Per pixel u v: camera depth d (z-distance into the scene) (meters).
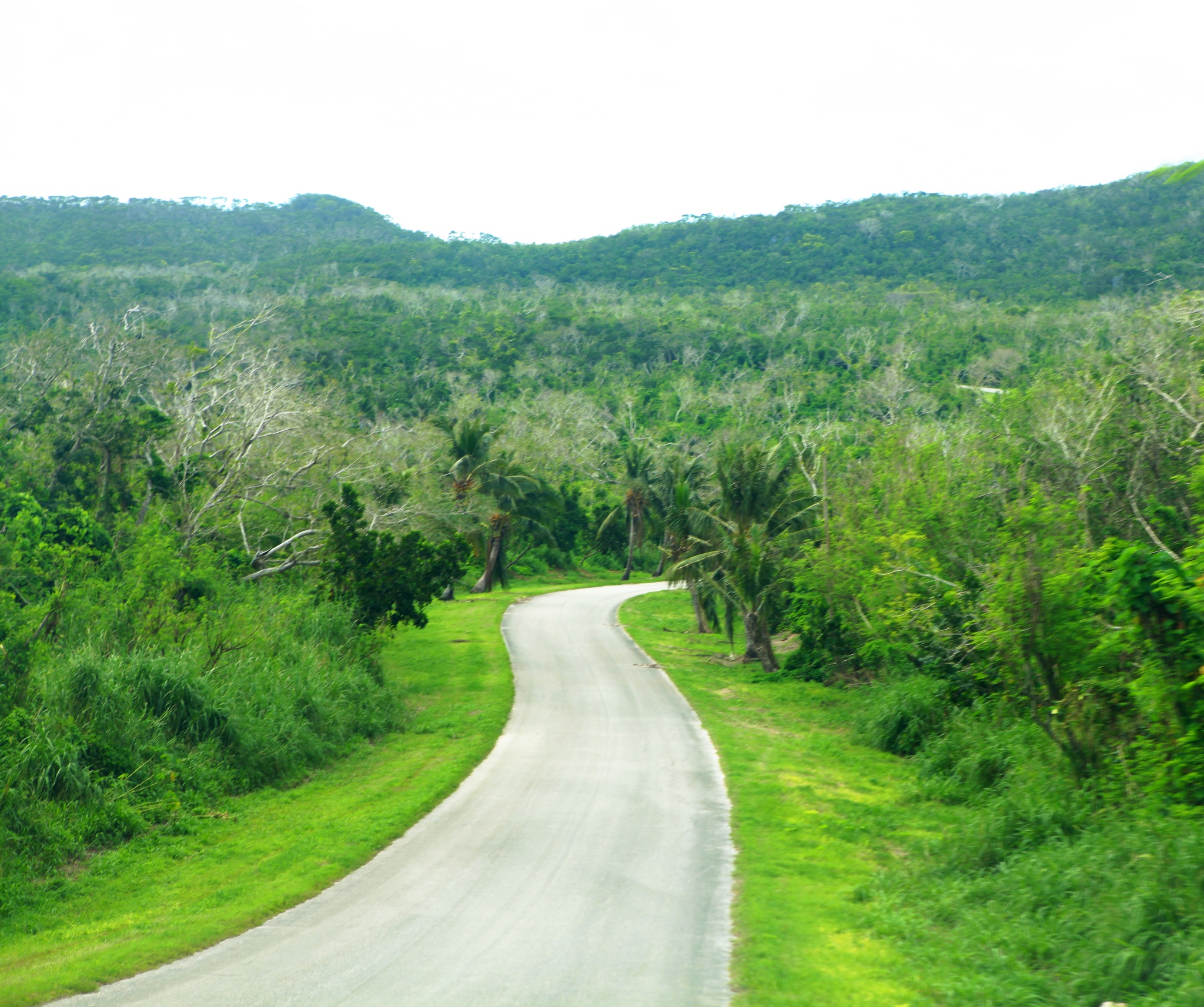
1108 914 9.23
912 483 26.64
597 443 99.19
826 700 27.72
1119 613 14.24
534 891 11.96
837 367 115.12
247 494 39.94
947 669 22.16
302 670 23.16
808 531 33.44
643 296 171.88
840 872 12.69
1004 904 10.71
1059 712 16.28
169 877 13.33
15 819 14.09
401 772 19.27
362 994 8.70
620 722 24.58
